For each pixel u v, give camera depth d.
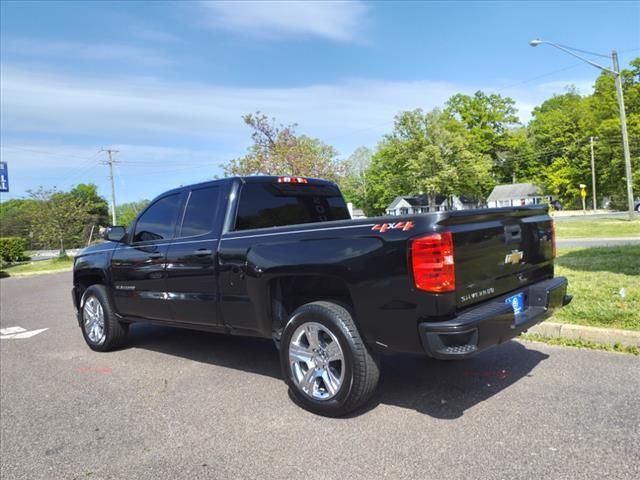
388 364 4.93
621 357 4.66
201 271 4.76
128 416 4.02
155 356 5.86
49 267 25.64
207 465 3.13
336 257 3.65
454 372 4.57
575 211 57.78
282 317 4.31
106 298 6.11
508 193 69.00
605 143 48.41
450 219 3.29
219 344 6.26
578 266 8.30
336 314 3.68
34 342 7.12
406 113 56.97
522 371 4.46
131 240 5.80
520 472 2.80
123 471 3.12
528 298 4.10
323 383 3.88
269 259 4.09
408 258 3.29
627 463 2.83
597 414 3.48
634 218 25.98
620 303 5.64
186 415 3.97
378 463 3.01
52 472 3.16
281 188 5.22
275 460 3.13
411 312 3.31
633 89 44.69
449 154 56.00
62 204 30.11
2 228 51.38
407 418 3.63
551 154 62.56
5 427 3.93
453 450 3.10
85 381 5.04
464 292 3.35
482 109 66.94
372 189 83.75
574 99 69.44
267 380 4.73
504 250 3.81
